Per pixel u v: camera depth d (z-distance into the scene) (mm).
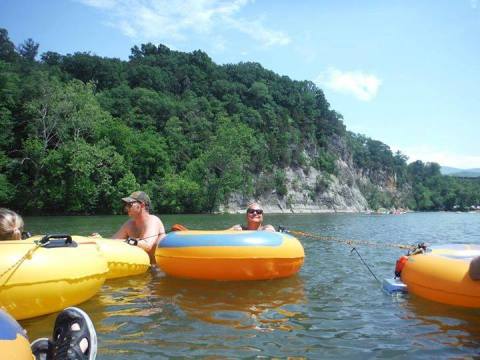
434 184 148125
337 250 10984
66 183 43406
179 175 57375
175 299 5531
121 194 46000
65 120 45906
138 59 99375
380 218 46219
